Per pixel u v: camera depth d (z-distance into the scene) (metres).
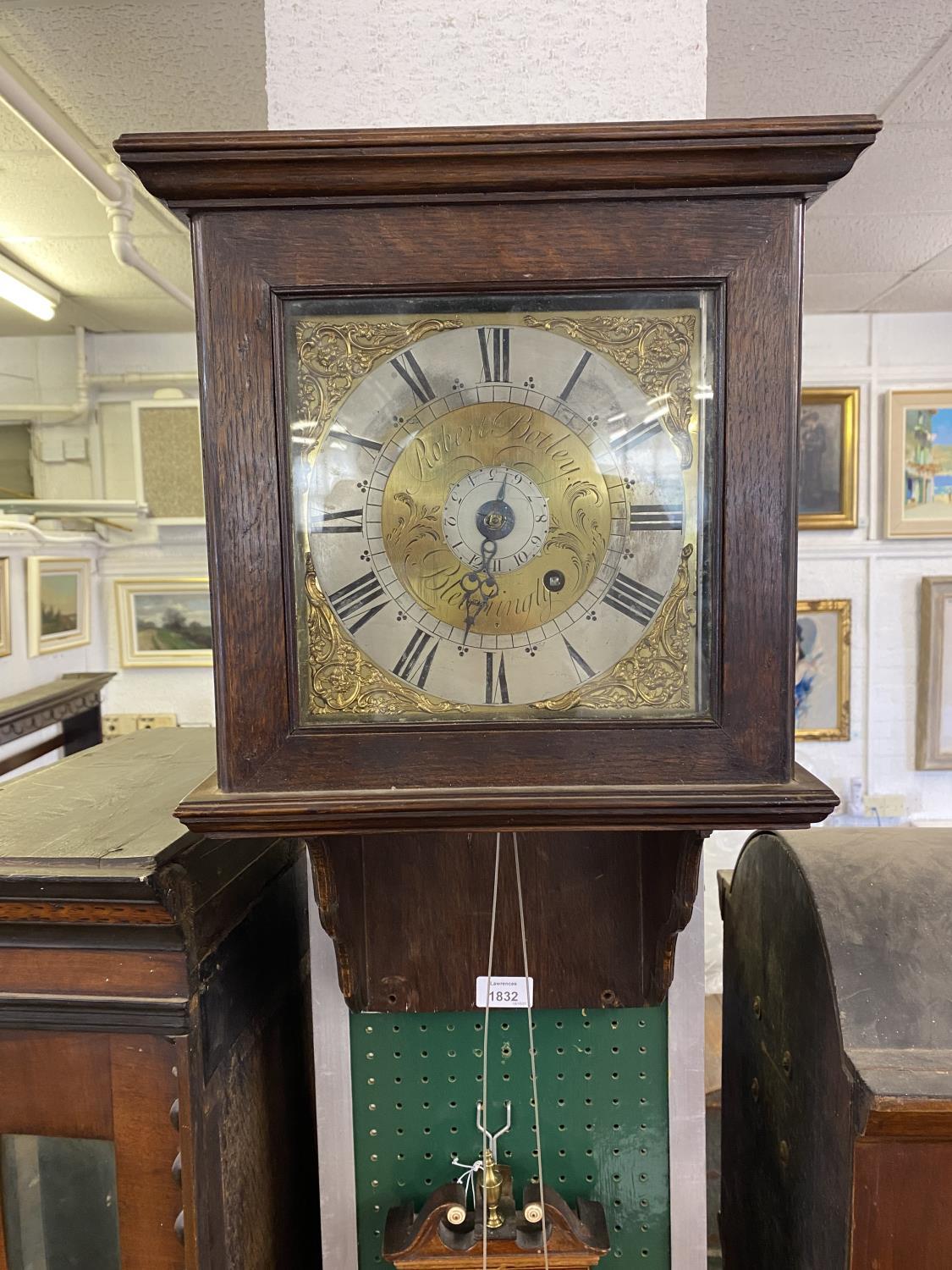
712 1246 1.58
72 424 2.92
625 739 0.65
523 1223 0.85
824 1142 0.81
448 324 0.65
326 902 0.85
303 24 0.78
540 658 0.67
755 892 1.06
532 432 0.66
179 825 0.87
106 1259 0.83
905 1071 0.72
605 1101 0.95
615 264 0.63
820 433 2.83
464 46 0.78
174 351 2.90
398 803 0.63
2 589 2.27
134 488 2.90
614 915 0.92
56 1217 0.84
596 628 0.67
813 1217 0.85
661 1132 0.95
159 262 2.26
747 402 0.63
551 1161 0.96
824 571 2.89
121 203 1.72
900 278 2.43
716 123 0.59
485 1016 0.94
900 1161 0.74
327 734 0.65
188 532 2.90
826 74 1.43
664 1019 0.94
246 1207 0.92
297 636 0.66
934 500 2.84
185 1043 0.79
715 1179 1.76
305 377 0.65
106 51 1.33
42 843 0.82
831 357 2.83
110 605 2.92
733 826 0.64
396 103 0.79
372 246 0.63
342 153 0.60
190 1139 0.79
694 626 0.66
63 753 2.53
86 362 2.87
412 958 0.93
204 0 1.21
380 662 0.67
